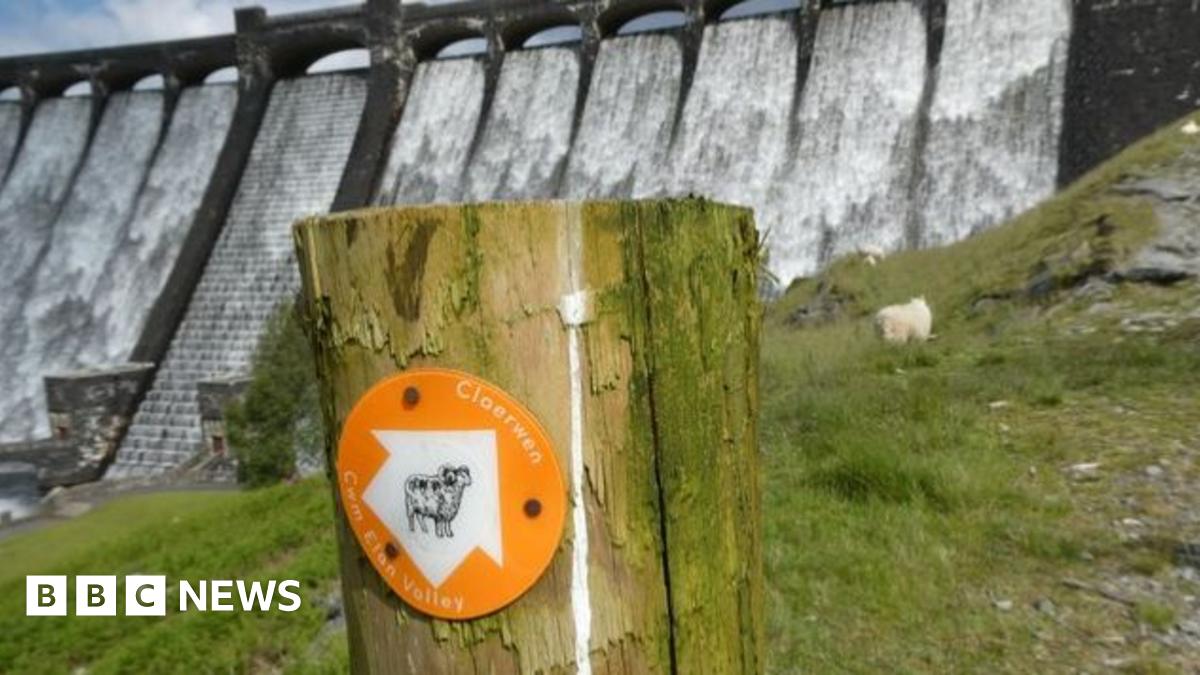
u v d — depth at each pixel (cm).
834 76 3450
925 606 567
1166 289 1420
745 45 3656
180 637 892
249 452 3014
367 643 178
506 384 165
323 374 179
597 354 167
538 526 166
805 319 2330
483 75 4119
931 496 720
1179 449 752
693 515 179
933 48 3322
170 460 3822
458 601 168
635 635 173
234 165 4388
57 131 4962
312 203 4181
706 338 182
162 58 4725
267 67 4497
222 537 1385
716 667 186
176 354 4100
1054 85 3047
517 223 163
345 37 4334
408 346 167
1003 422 888
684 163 3562
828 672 509
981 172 3041
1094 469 738
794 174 3366
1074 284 1580
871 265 2453
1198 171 1781
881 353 1429
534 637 169
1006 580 588
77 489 3597
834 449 844
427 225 164
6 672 991
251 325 4047
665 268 171
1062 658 502
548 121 3925
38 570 1744
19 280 4672
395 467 170
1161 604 541
